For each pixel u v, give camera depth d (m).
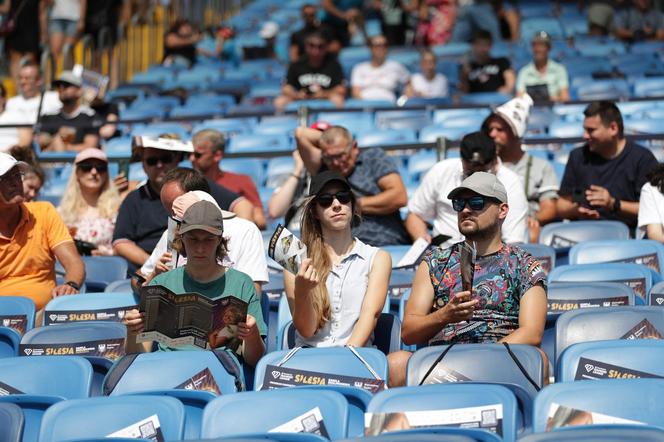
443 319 9.83
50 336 10.88
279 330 11.23
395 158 21.08
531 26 36.38
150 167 14.23
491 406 8.00
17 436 8.16
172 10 37.66
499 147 15.50
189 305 9.57
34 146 22.59
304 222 10.77
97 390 10.33
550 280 11.84
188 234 10.22
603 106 15.22
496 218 10.21
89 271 14.09
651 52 32.09
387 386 9.53
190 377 9.58
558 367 8.98
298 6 42.44
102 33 30.44
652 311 9.98
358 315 10.62
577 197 15.23
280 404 8.43
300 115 20.94
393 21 35.50
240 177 15.84
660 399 7.81
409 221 14.38
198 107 27.88
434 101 26.05
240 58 36.12
